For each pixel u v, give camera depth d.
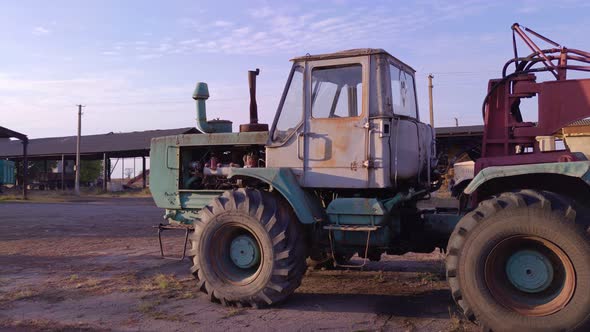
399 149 5.35
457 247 4.32
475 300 4.19
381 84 5.16
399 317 4.84
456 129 22.05
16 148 43.16
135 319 4.85
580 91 4.89
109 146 37.62
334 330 4.46
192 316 4.94
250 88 6.28
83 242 10.32
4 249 9.41
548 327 3.95
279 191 5.24
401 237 5.54
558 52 5.18
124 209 20.23
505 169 4.32
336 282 6.41
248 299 5.16
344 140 5.25
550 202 4.05
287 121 5.53
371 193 5.41
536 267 4.14
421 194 5.64
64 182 42.34
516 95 5.16
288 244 5.16
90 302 5.50
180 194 6.44
